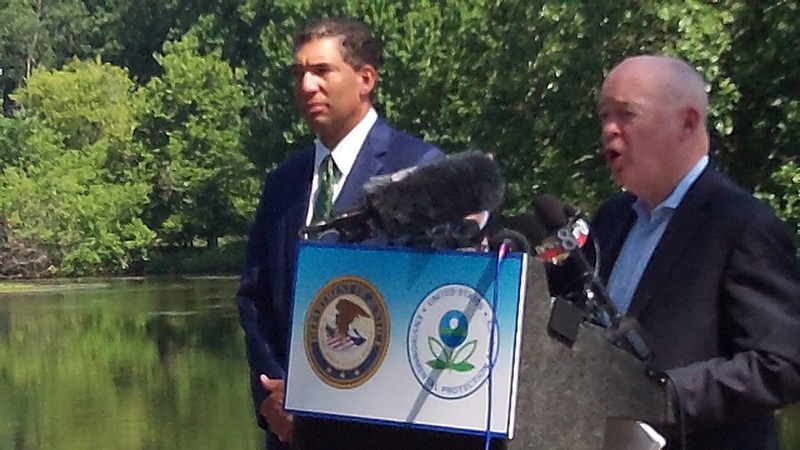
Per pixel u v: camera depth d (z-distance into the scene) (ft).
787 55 29.73
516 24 37.04
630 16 32.35
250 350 13.35
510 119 37.35
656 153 10.73
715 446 10.41
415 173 9.20
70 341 73.20
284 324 13.39
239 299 13.76
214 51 149.38
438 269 8.68
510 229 9.59
